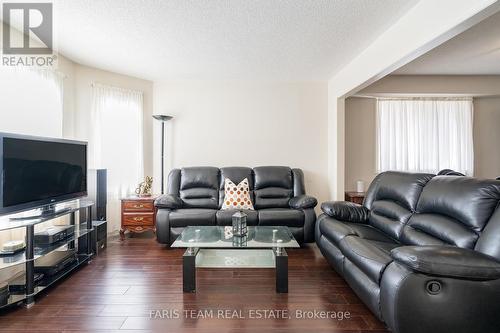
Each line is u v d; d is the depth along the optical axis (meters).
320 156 4.72
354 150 4.91
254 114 4.69
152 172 4.63
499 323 1.43
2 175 2.19
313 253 3.43
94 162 3.97
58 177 2.82
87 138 3.96
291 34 2.91
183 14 2.50
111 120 4.15
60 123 3.46
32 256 2.19
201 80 4.62
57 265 2.60
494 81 4.51
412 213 2.40
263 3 2.32
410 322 1.49
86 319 1.98
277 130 4.70
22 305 2.16
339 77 4.19
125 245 3.68
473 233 1.72
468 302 1.42
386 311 1.61
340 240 2.39
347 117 4.89
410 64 3.95
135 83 4.46
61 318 2.00
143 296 2.32
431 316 1.45
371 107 4.89
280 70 4.11
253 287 2.50
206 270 2.90
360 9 2.42
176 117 4.64
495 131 4.93
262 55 3.51
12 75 2.79
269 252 2.95
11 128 2.79
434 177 2.36
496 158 4.94
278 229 3.08
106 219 3.81
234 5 2.35
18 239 2.64
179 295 2.34
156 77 4.46
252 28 2.77
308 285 2.54
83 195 3.21
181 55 3.51
